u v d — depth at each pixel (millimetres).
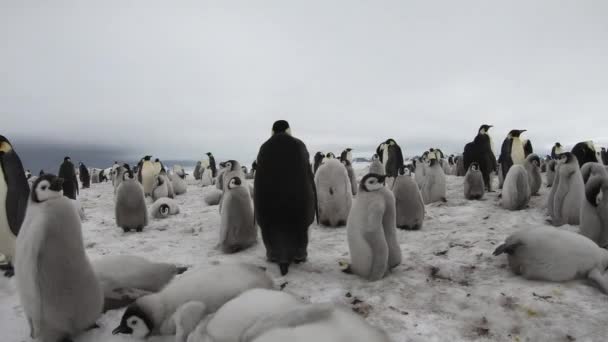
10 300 4172
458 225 7551
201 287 3420
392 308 3834
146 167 17141
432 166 10297
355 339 1667
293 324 1792
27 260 2918
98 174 33062
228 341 2451
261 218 5055
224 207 5914
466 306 3848
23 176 5188
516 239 4492
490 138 13117
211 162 30875
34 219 3004
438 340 3271
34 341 3350
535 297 3855
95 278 3334
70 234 3096
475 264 5008
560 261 4102
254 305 2609
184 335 2971
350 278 4672
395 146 17016
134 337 3312
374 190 4473
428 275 4703
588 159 11688
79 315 3232
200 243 6750
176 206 10461
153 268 4246
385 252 4492
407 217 7270
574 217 6820
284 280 4625
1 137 5039
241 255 5812
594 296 3811
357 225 4539
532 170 10109
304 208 4992
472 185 10508
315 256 5691
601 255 4117
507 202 8742
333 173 7719
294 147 4973
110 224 9258
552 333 3299
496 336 3318
